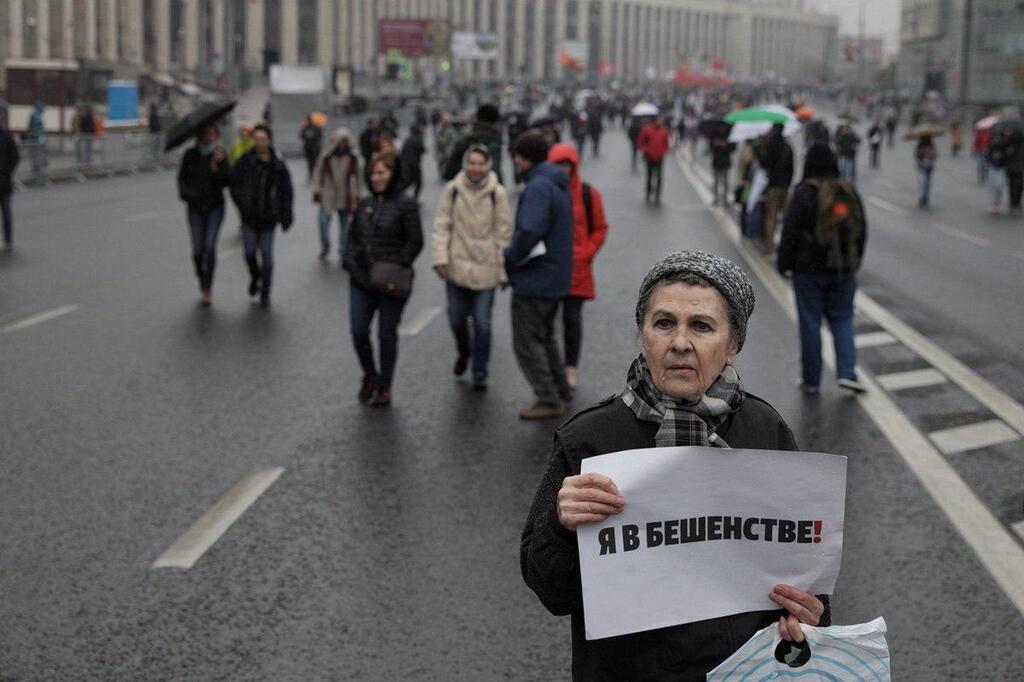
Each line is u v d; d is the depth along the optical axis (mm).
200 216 14414
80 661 5180
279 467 8070
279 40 123312
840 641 2672
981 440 8820
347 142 18500
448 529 6855
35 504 7266
